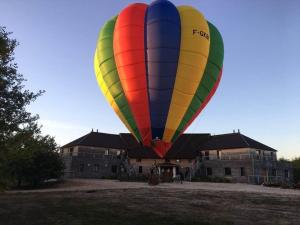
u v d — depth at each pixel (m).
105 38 25.39
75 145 60.44
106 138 65.50
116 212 20.41
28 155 15.37
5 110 14.91
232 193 32.25
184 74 23.56
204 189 35.75
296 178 67.44
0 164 14.82
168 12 24.23
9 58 15.75
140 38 23.80
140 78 23.58
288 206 24.22
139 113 23.86
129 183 45.09
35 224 17.33
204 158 61.38
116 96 24.55
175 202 25.05
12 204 24.66
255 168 55.59
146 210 21.20
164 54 23.36
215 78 25.34
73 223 17.44
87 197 28.28
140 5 25.34
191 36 23.97
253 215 20.02
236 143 59.41
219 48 25.81
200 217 18.94
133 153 61.56
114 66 24.52
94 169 59.78
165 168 59.34
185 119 24.36
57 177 46.84
